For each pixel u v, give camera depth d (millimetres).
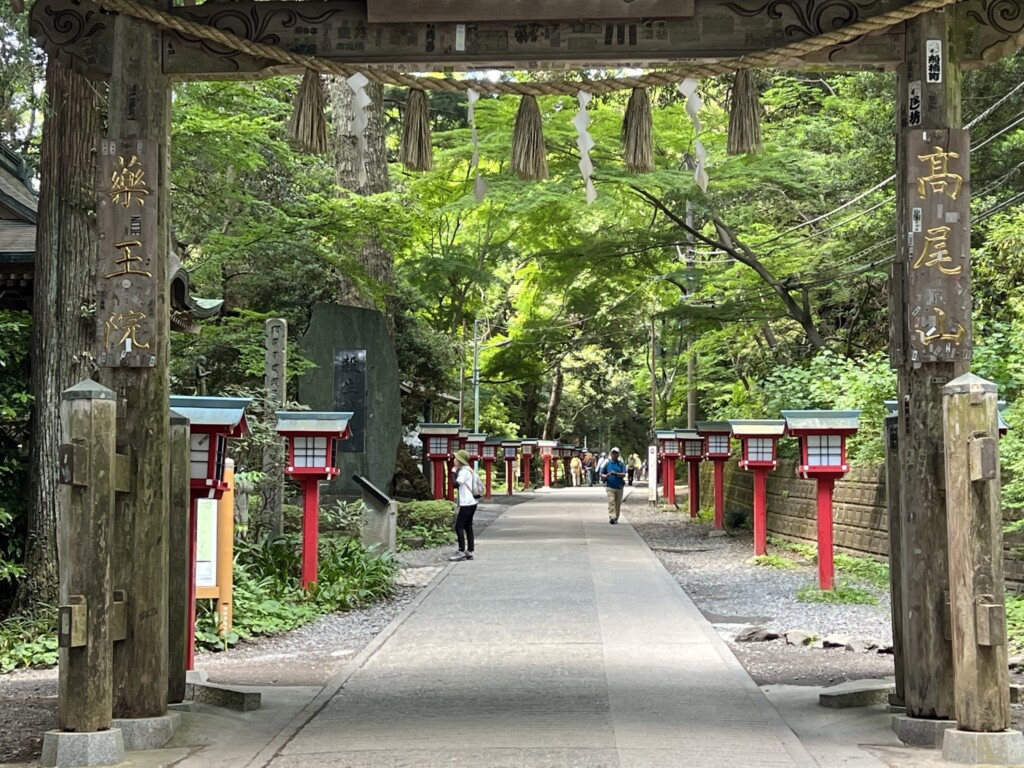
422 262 26125
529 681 7996
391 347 18797
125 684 6219
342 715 6969
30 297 12352
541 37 6512
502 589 13398
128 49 6402
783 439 20266
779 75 24391
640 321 36875
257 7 6570
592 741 6195
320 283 22359
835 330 24469
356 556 13766
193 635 8031
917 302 6227
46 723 6918
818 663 9133
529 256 23344
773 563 16281
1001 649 5582
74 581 5668
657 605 11953
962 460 5633
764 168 19219
